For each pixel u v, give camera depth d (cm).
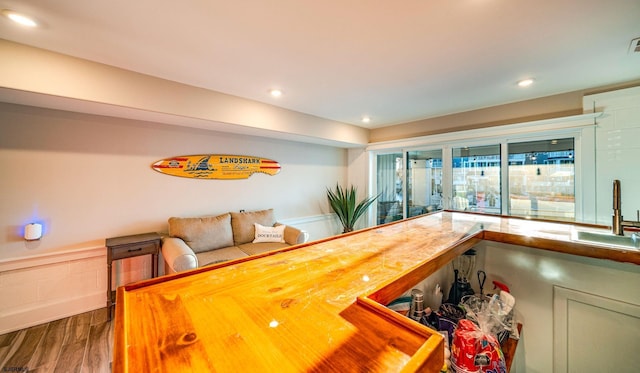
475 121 342
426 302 121
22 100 205
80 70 200
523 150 310
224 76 234
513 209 318
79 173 247
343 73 227
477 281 137
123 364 39
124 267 270
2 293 215
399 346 44
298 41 176
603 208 253
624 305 101
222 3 137
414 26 158
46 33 165
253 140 375
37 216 228
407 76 234
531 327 122
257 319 52
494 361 77
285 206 418
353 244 106
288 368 39
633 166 239
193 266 232
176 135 305
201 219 302
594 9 141
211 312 55
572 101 271
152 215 290
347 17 149
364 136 463
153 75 232
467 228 135
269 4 138
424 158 407
